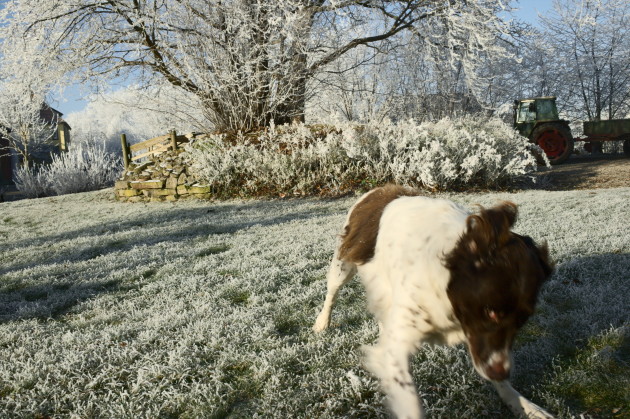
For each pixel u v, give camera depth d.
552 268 2.22
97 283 5.60
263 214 10.07
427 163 11.95
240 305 4.63
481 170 12.91
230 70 15.52
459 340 2.36
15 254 7.67
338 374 3.13
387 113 23.50
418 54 23.05
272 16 15.13
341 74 21.91
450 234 2.32
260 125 16.23
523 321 2.07
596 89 29.19
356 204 3.34
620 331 3.39
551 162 18.80
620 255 5.32
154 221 10.09
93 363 3.43
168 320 4.19
